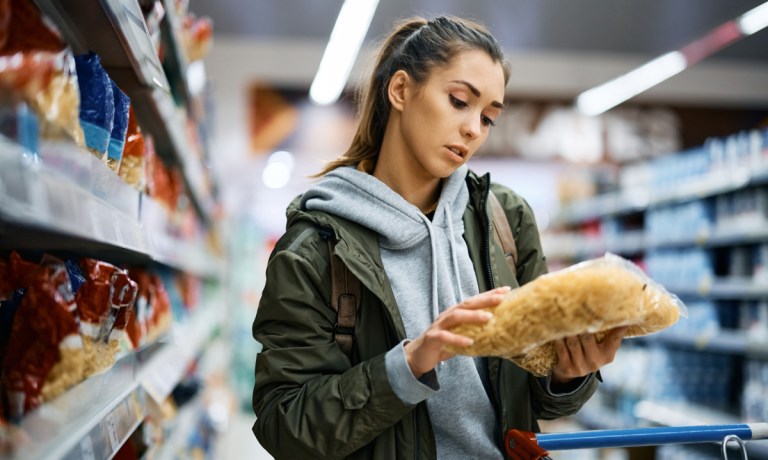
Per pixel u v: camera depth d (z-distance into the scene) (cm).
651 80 798
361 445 128
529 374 149
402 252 147
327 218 142
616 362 602
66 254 169
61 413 96
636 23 799
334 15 788
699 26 805
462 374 142
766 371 423
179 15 246
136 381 162
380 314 140
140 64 146
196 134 336
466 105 137
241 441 616
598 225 699
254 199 888
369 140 161
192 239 340
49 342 98
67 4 134
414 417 138
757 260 443
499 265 152
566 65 934
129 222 135
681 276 522
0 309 112
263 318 140
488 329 111
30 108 79
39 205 74
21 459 77
